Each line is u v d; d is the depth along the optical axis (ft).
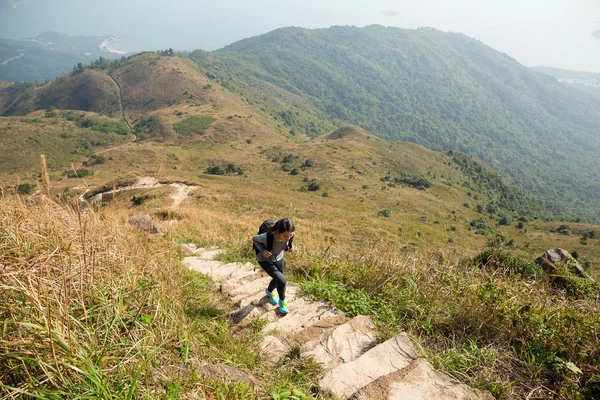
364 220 139.13
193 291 14.11
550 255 21.40
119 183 146.82
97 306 7.31
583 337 9.96
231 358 8.75
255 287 15.66
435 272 15.83
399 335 9.98
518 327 10.90
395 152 386.32
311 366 9.01
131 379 5.74
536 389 8.65
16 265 6.68
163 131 419.95
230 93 604.49
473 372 9.05
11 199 9.95
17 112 554.05
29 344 5.32
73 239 8.68
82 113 476.95
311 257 19.31
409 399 7.51
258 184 219.00
